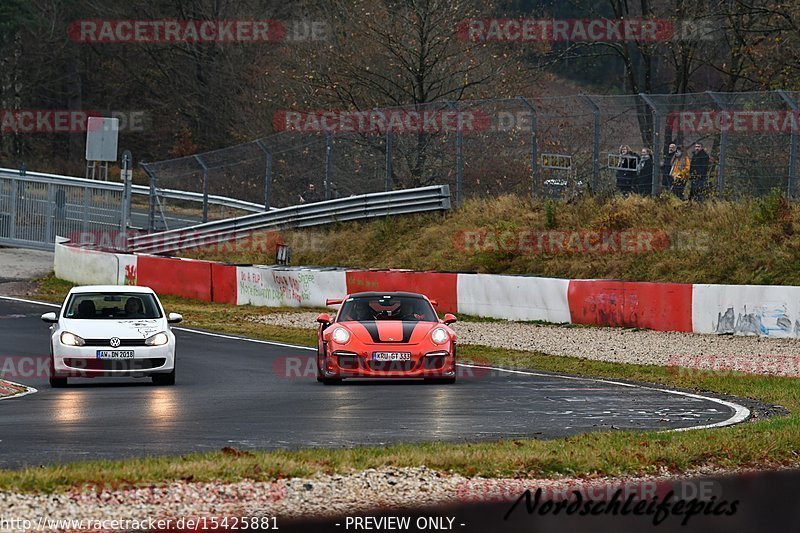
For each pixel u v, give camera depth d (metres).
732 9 147.75
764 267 91.75
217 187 152.00
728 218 99.38
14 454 37.03
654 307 85.81
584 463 35.72
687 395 55.53
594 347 78.25
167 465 33.44
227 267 118.69
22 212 152.62
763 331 79.19
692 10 154.12
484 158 124.62
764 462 37.69
